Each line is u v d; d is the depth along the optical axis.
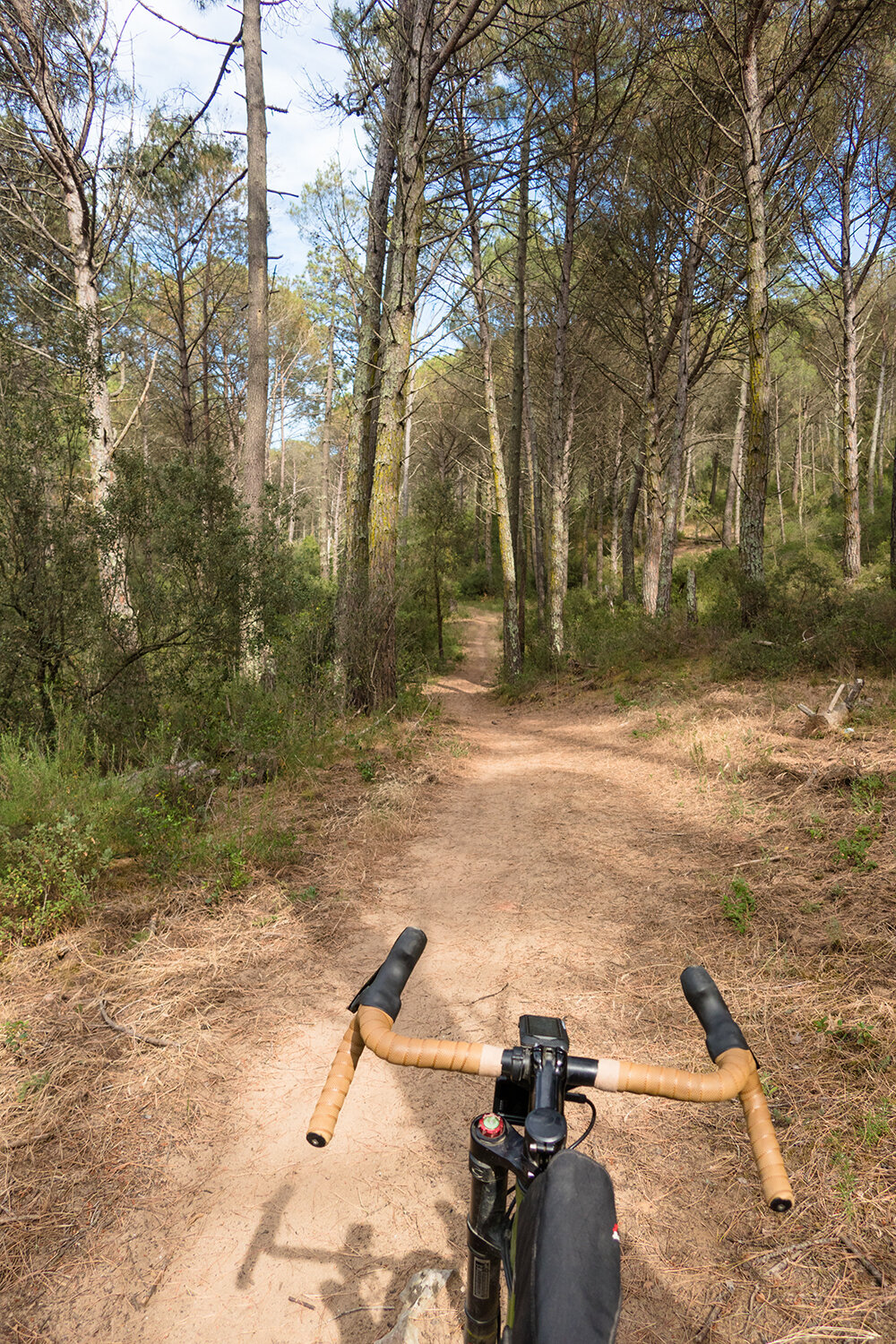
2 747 6.98
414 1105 3.46
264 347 13.71
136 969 4.39
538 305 25.20
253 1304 2.44
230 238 24.62
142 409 23.53
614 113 16.94
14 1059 3.56
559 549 22.08
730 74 14.91
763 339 13.76
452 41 11.71
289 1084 3.53
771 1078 3.31
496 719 16.58
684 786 7.80
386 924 5.27
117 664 9.05
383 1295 2.47
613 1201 0.99
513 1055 1.21
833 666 11.16
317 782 8.49
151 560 9.39
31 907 4.89
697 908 5.03
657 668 15.77
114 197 14.45
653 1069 1.18
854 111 17.58
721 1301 2.38
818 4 13.36
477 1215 1.33
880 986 3.71
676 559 46.81
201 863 5.79
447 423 41.53
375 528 12.96
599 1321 0.85
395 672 13.25
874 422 46.38
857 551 23.17
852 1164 2.79
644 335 22.66
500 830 7.35
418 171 12.24
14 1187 2.85
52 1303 2.43
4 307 12.97
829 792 6.41
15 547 8.29
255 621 10.34
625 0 14.40
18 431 8.41
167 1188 2.90
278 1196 2.88
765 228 14.06
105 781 6.67
